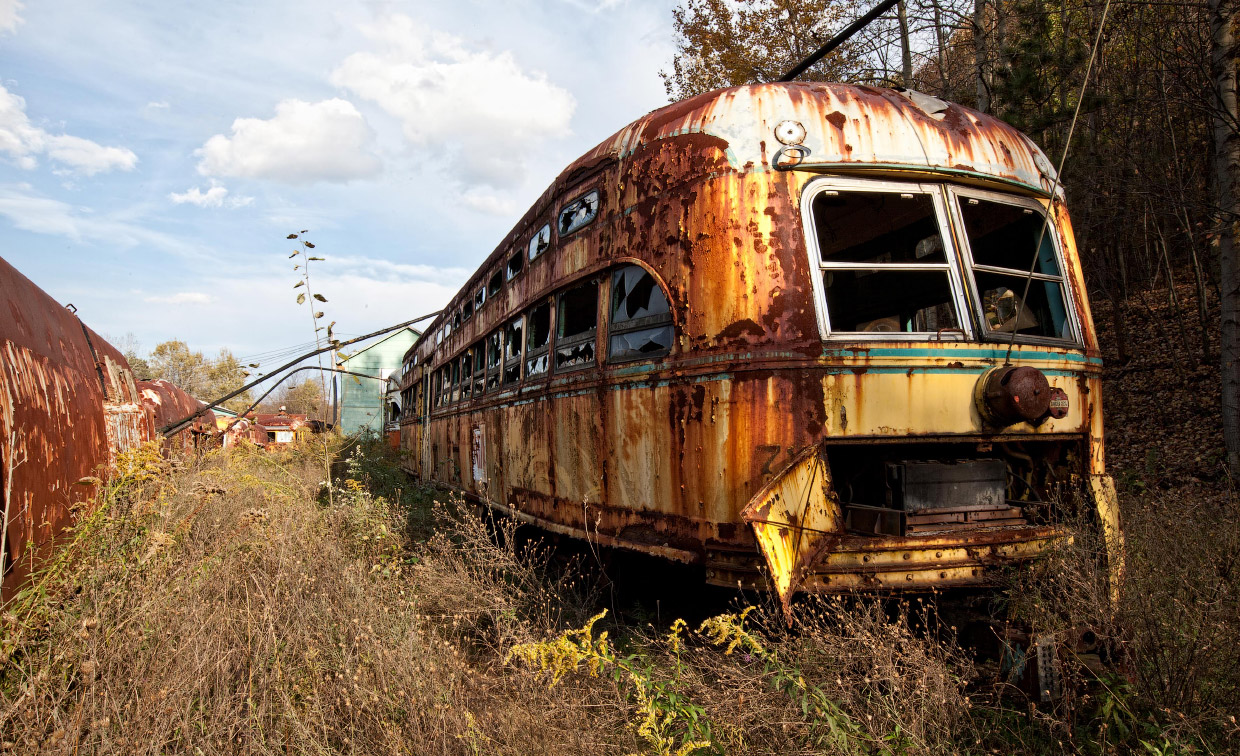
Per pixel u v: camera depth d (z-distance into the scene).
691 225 4.10
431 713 2.95
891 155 3.95
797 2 18.20
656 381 4.24
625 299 4.67
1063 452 4.23
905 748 2.63
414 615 3.96
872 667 3.04
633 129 4.78
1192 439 11.45
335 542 5.29
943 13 14.36
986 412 3.79
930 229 4.74
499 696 3.31
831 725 2.54
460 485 9.56
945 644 3.66
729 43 19.17
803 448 3.62
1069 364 4.11
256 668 3.21
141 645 3.17
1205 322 14.10
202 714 2.87
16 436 3.59
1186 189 12.50
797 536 3.46
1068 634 3.22
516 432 6.70
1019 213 4.39
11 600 3.25
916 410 3.72
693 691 3.25
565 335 5.65
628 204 4.63
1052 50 10.22
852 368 3.69
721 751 2.67
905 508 3.69
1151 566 4.00
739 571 3.66
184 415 13.27
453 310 10.68
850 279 5.25
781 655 3.28
